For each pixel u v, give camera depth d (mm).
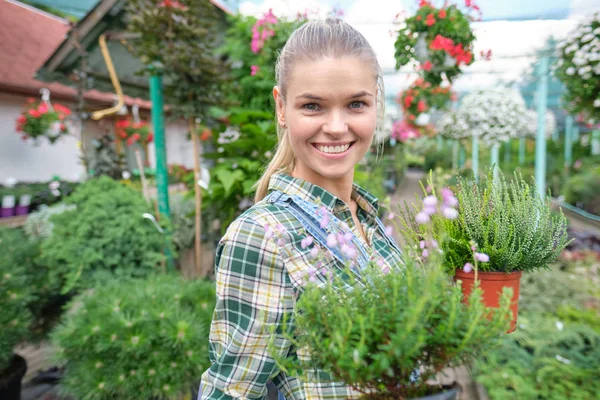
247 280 860
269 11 3566
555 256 1139
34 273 2699
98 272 2506
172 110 3266
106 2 3535
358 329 603
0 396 2410
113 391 1988
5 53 7129
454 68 3646
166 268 3156
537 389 2018
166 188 3352
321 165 943
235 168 3090
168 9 2818
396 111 10547
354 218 1099
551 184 9695
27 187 6457
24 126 6172
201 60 3023
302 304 658
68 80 4316
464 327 629
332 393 858
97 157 4934
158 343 2047
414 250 806
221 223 3523
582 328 2473
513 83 7059
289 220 905
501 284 1090
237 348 857
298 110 917
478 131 7137
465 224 1089
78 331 2045
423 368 671
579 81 3846
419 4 3520
